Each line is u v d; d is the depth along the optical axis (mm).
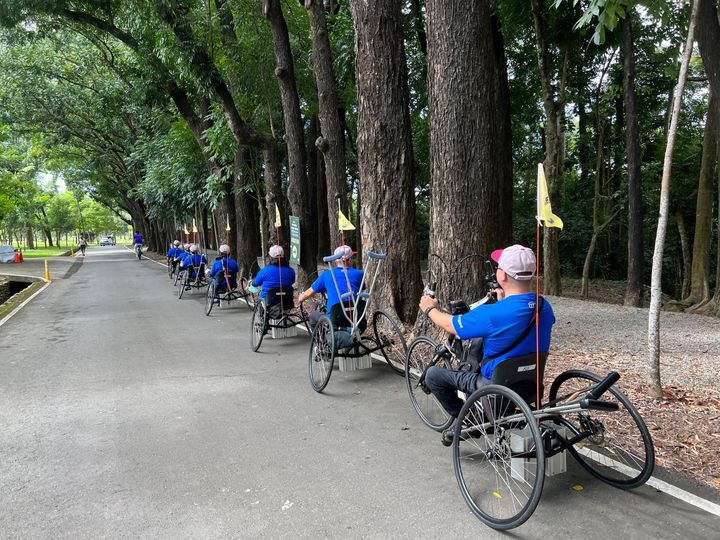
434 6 6555
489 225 6645
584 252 21156
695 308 11125
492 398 3379
